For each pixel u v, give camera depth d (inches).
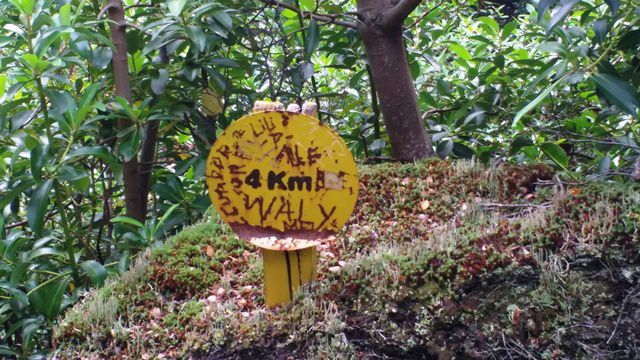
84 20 113.0
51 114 92.6
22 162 100.4
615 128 122.6
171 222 120.1
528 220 85.0
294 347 77.5
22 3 91.2
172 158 142.4
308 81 161.9
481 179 105.8
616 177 107.9
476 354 76.0
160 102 116.8
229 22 113.7
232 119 132.4
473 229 89.4
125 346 81.6
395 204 104.4
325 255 93.7
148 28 109.8
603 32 93.4
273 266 81.9
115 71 112.2
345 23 120.6
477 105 131.3
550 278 76.7
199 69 118.6
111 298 88.1
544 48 92.7
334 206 80.2
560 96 137.6
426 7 165.2
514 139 121.5
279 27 133.7
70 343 82.8
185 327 82.3
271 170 80.1
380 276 81.5
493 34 146.7
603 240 77.9
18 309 96.0
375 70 120.1
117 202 150.7
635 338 74.5
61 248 114.4
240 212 80.7
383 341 76.9
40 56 89.7
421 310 78.2
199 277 91.4
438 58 156.9
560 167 115.0
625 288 76.6
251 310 84.9
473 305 77.7
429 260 81.3
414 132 121.5
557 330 75.3
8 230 123.5
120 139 109.7
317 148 79.7
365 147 135.8
